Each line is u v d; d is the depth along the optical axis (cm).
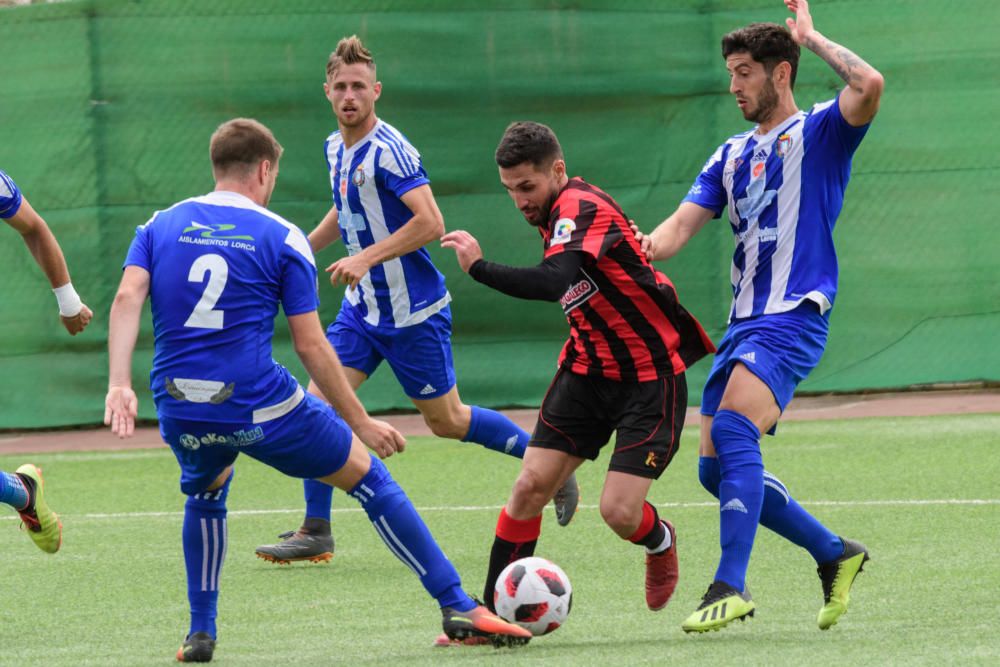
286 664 1584
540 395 4006
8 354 4000
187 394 1549
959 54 3953
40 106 3972
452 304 4006
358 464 1611
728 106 3959
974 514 2520
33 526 1980
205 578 1638
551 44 3966
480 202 3978
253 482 3266
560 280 1639
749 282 1783
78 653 1702
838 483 2927
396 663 1554
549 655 1566
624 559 2262
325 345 1579
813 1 3978
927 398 4069
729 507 1658
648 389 1762
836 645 1570
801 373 1742
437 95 3966
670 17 3962
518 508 1788
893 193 3997
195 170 3991
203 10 3962
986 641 1558
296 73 3962
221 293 1557
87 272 3984
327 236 2603
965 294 3994
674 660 1508
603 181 3988
